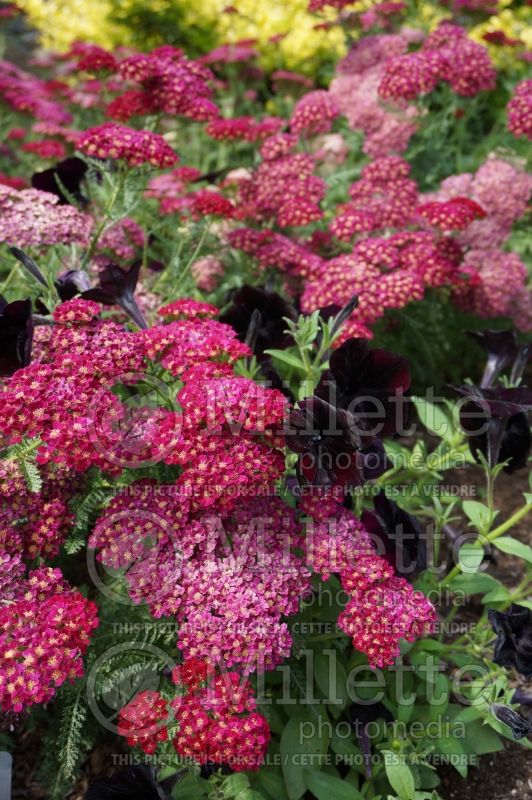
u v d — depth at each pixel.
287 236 1.19
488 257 1.08
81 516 0.65
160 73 0.96
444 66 1.08
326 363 0.71
